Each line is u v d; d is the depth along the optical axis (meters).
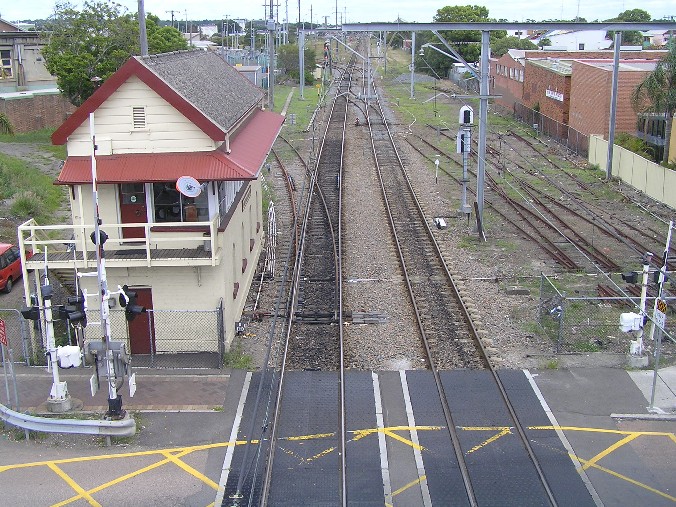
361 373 17.39
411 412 15.59
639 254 26.80
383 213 32.53
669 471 13.58
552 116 55.09
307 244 28.09
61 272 18.77
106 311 14.80
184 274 18.48
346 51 154.88
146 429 15.10
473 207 32.38
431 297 22.39
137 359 18.56
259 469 13.62
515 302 22.08
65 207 33.66
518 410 15.64
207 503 12.72
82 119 17.97
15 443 14.77
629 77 43.88
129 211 18.70
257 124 24.89
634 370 17.64
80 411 15.82
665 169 34.12
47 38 51.62
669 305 21.66
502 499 12.72
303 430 14.93
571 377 17.19
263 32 155.62
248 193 23.69
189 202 18.52
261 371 17.59
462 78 87.06
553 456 13.99
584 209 33.38
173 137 18.17
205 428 15.11
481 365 17.91
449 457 13.98
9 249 23.97
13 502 12.77
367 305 21.80
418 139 52.50
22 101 50.81
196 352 18.89
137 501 12.80
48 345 15.62
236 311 20.50
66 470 13.75
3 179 33.91
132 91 17.91
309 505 12.59
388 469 13.59
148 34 51.28
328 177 39.94
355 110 67.25
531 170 42.00
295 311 21.31
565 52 68.81
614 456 14.02
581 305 21.91
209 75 23.08
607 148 40.25
